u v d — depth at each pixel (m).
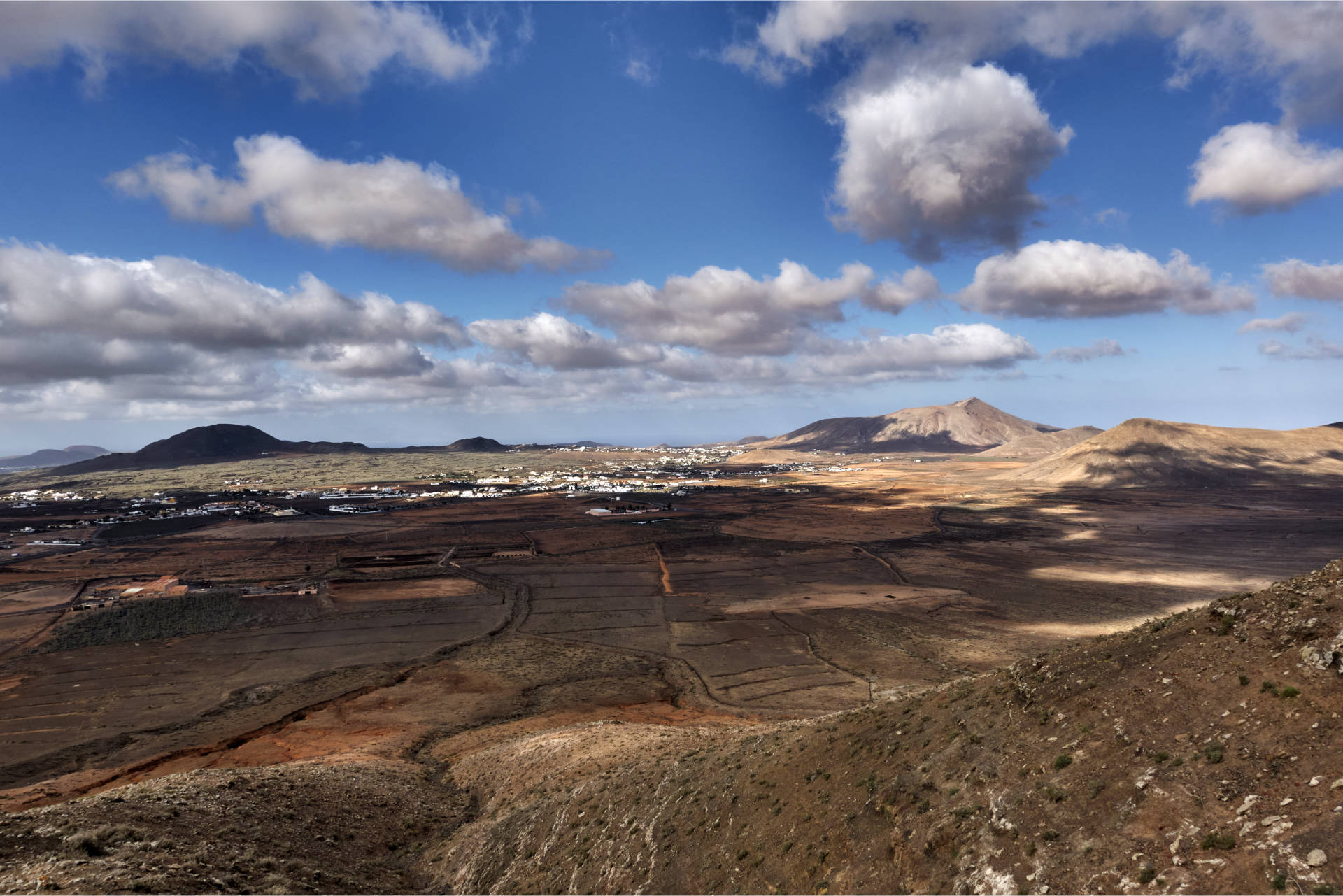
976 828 19.45
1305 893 12.89
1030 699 23.86
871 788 23.92
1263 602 21.19
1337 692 16.66
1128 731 19.56
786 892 21.98
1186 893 14.34
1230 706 18.39
